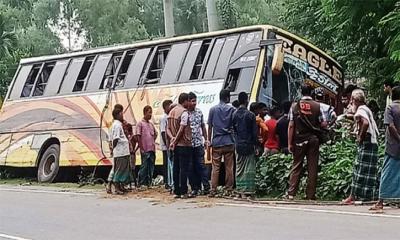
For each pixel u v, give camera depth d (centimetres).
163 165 1658
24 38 4909
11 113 2320
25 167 2289
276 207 1252
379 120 1645
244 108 1399
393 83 1455
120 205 1373
